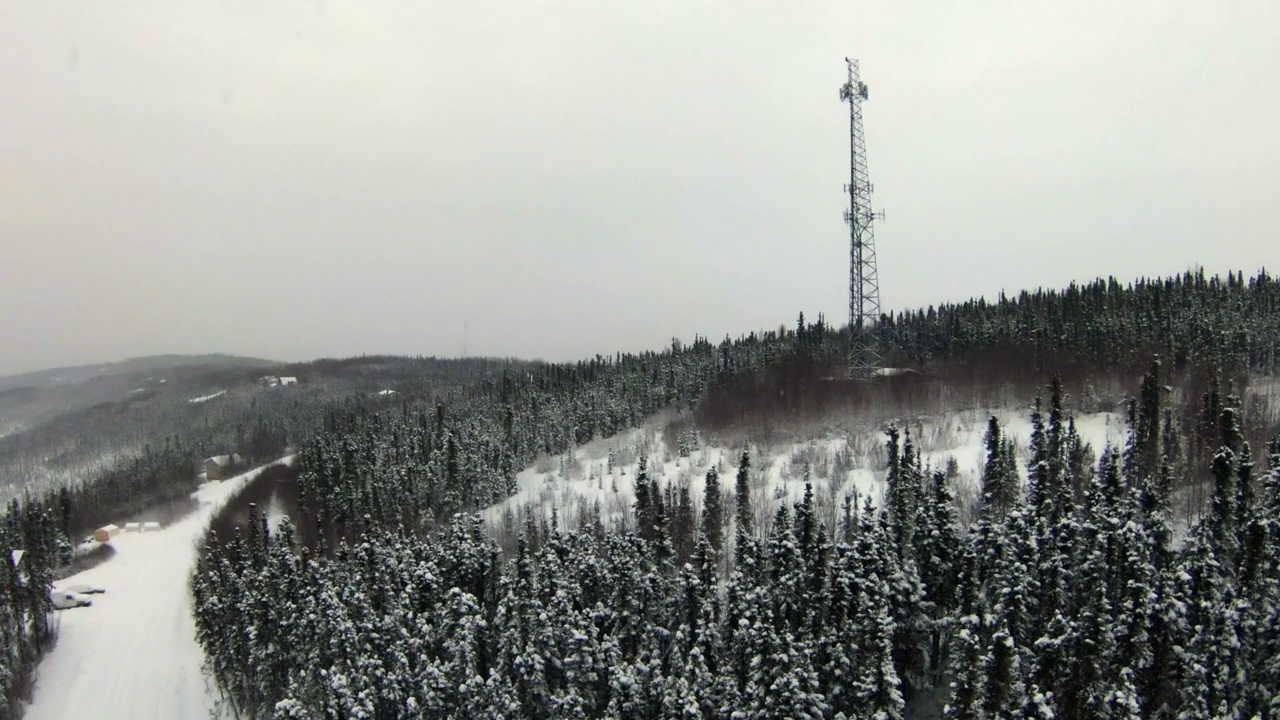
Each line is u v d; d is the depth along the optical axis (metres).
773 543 62.22
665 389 171.75
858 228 116.44
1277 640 41.69
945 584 56.88
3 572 91.94
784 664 48.69
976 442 100.38
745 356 176.50
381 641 61.34
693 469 114.31
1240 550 51.62
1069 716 44.28
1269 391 104.06
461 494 125.12
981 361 131.75
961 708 44.47
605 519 101.56
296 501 145.12
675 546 80.44
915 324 174.50
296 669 67.88
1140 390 96.19
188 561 134.38
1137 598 45.09
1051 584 49.56
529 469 147.38
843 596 53.12
